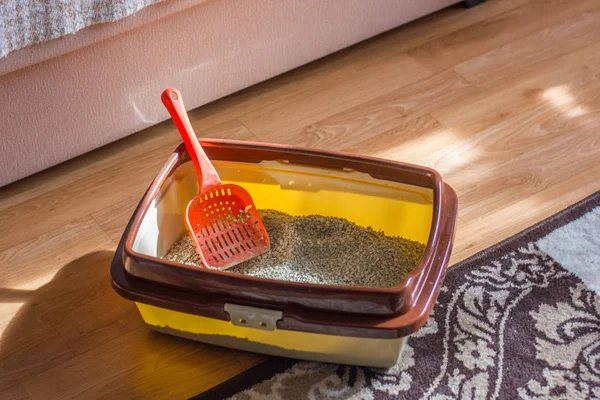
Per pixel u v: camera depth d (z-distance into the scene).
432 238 1.10
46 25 1.26
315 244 1.29
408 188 1.25
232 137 1.61
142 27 1.43
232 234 1.30
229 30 1.54
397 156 1.55
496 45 1.81
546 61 1.76
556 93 1.67
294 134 1.61
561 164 1.51
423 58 1.79
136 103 1.52
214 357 1.21
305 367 1.18
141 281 1.12
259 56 1.62
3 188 1.52
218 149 1.29
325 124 1.63
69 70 1.40
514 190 1.46
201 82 1.58
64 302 1.30
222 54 1.57
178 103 1.25
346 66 1.78
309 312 1.07
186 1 1.40
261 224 1.31
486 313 1.24
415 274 1.06
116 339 1.24
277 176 1.31
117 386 1.18
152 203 1.21
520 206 1.43
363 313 1.05
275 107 1.68
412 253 1.27
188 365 1.20
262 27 1.59
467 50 1.80
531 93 1.67
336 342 1.10
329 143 1.58
